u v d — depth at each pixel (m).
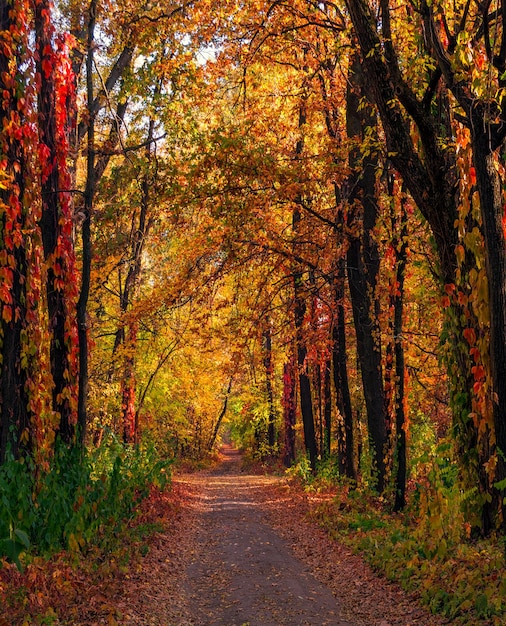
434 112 10.83
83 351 10.94
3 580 7.05
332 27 13.60
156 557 10.38
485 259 8.18
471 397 8.84
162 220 19.78
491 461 8.31
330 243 16.08
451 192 8.52
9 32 8.96
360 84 14.85
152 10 14.80
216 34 14.98
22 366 8.87
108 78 18.33
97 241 20.41
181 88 15.65
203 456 49.66
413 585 7.88
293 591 8.44
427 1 7.51
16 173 9.09
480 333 8.28
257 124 16.66
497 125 7.34
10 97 8.92
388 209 14.16
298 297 17.00
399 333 13.88
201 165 13.60
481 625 5.98
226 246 15.17
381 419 15.36
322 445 25.78
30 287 9.09
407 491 15.23
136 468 15.72
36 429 9.05
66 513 8.70
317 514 14.66
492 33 9.47
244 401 36.50
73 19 12.48
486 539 8.73
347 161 15.05
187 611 7.80
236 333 17.23
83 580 7.85
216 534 13.52
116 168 17.64
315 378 26.62
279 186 15.07
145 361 26.00
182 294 17.11
